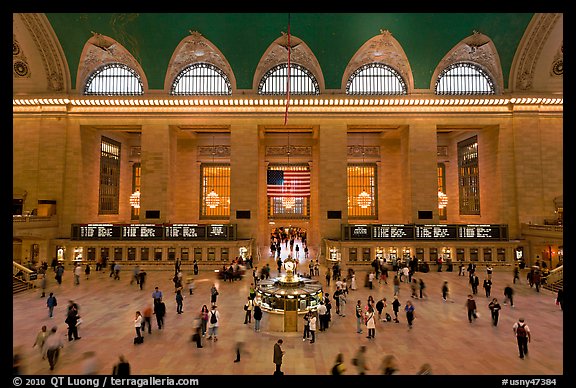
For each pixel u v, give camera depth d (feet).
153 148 87.97
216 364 31.65
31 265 69.72
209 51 86.58
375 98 86.69
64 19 78.54
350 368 30.83
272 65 90.02
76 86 88.28
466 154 103.96
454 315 45.96
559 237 73.10
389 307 49.70
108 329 40.60
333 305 50.75
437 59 85.76
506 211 86.48
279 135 110.93
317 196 108.78
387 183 107.65
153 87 88.28
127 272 76.64
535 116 86.99
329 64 86.63
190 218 107.45
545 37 81.25
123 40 82.58
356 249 80.28
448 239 80.69
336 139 88.28
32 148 87.35
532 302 52.29
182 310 47.80
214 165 109.50
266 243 109.60
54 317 44.80
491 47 85.05
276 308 41.83
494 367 31.09
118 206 105.60
